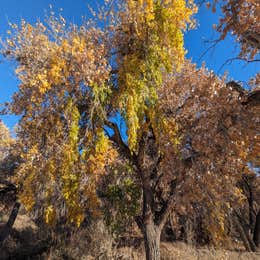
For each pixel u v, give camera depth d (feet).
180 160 20.76
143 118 21.09
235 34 18.29
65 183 18.78
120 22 22.49
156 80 21.18
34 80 15.99
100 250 31.73
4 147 45.80
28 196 17.31
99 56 19.26
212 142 19.52
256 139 18.79
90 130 20.11
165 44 21.07
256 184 54.70
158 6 21.39
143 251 33.94
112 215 34.30
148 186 23.86
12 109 17.78
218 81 23.38
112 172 30.01
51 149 18.03
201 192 20.12
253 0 16.72
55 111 18.35
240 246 46.60
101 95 19.44
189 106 23.73
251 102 19.93
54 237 38.65
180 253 33.91
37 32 19.49
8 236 42.60
